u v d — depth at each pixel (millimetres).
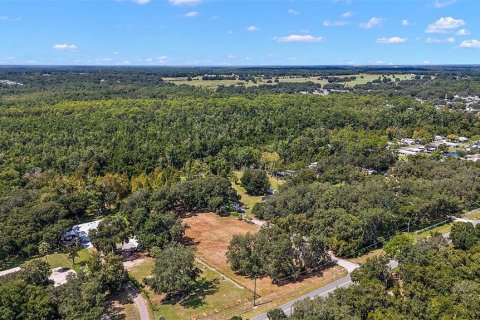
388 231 132125
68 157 193250
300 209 140625
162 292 100062
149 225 125625
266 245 110188
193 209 162000
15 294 84688
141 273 113438
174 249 107250
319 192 148500
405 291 90375
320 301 84062
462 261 100875
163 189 153125
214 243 131750
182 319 92312
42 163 187125
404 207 136500
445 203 141625
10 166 178000
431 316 80188
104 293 100562
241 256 111562
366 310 82688
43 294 87562
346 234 120688
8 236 120062
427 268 93188
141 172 187500
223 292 103625
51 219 131875
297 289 103750
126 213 142250
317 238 113250
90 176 179250
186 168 199750
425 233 134750
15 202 141125
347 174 180125
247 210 162125
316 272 112562
